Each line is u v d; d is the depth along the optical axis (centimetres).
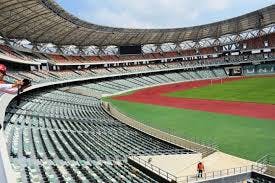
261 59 10406
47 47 8156
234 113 4400
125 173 1991
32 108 3775
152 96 7062
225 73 10994
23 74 5556
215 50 11300
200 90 7588
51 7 5578
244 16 9394
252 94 6144
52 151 2156
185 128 3697
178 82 10194
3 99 2612
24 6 5112
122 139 3058
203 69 11319
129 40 10050
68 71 8175
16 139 2194
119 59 10200
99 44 9519
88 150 2416
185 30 10281
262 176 2103
